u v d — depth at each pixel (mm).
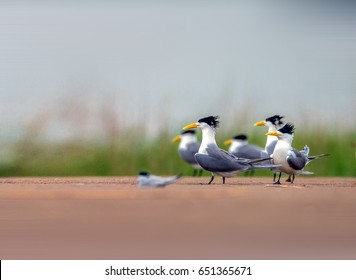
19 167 21031
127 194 13531
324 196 13695
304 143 20734
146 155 20703
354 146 20625
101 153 20812
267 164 16891
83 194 13617
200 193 13703
